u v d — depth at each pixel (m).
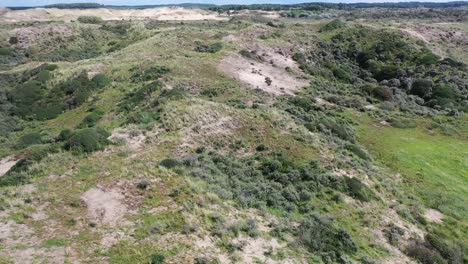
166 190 23.11
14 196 22.20
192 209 21.28
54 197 22.09
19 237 18.50
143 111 38.12
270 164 29.17
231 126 34.53
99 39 108.25
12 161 36.34
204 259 17.66
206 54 64.81
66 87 56.53
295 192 26.33
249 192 25.14
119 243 18.41
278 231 21.36
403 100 61.59
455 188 34.88
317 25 94.12
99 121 42.41
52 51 97.88
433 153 41.59
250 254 19.00
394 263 21.83
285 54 72.25
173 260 17.53
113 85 54.44
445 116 55.41
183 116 34.41
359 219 25.34
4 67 83.44
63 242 18.30
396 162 38.94
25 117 52.47
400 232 24.88
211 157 29.06
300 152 31.83
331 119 46.25
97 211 20.95
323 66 73.00
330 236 22.17
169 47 70.19
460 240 27.00
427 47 81.31
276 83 59.25
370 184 30.56
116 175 24.64
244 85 54.44
